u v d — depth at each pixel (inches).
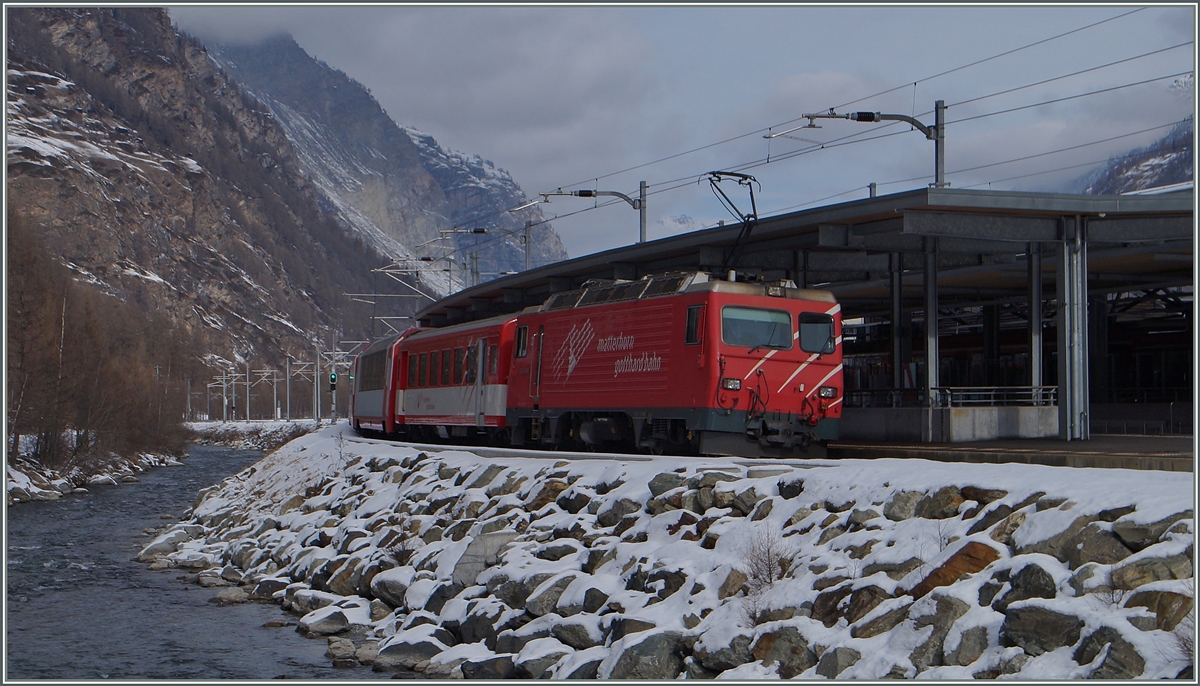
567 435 1087.6
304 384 7042.3
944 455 836.6
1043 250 1201.4
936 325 1149.7
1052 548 447.8
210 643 716.0
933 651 432.8
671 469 707.4
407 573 778.8
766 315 888.9
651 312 936.9
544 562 676.1
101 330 2839.6
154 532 1389.0
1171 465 697.0
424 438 1539.1
